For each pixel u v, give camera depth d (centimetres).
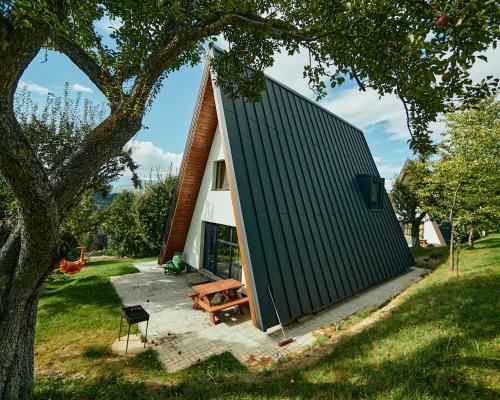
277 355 572
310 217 948
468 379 321
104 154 314
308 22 343
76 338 629
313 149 1169
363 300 926
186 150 1148
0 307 278
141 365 525
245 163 823
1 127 204
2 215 318
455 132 983
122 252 2142
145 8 390
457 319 511
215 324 727
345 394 337
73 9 340
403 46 233
